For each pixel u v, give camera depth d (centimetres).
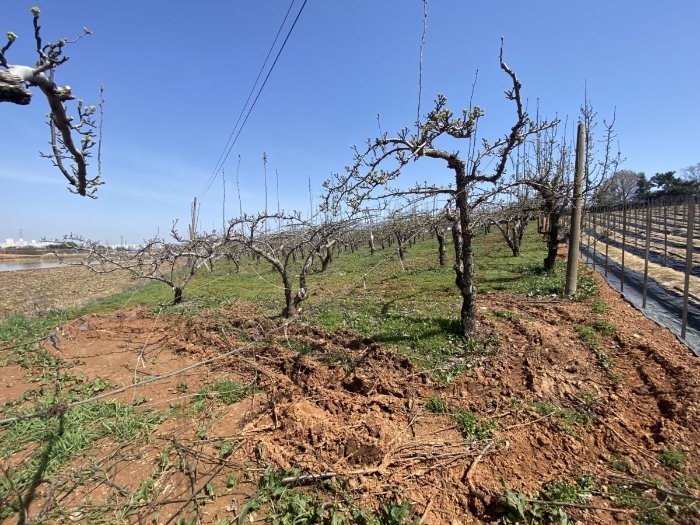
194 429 397
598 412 365
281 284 1277
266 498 291
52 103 164
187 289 1266
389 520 260
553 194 614
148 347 675
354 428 364
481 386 427
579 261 1132
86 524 280
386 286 1027
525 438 338
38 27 142
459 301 790
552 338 528
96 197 264
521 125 443
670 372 406
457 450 329
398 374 471
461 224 522
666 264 868
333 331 647
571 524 246
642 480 277
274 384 488
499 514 262
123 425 405
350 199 411
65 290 1836
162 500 299
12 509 297
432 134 414
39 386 537
